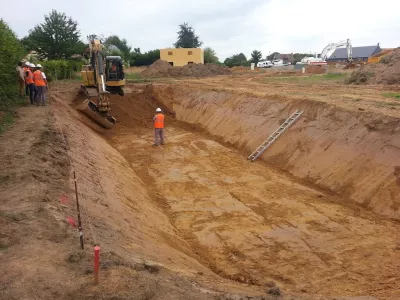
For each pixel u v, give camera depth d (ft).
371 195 36.14
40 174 27.09
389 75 83.05
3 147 32.89
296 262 27.66
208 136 69.87
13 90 56.34
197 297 15.81
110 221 24.49
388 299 20.52
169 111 87.51
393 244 29.35
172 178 46.85
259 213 36.22
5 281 15.23
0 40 51.75
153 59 205.46
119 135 68.95
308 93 66.54
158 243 25.57
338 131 45.32
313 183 42.98
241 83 99.50
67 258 17.03
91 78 71.61
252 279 25.26
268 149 53.42
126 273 16.26
